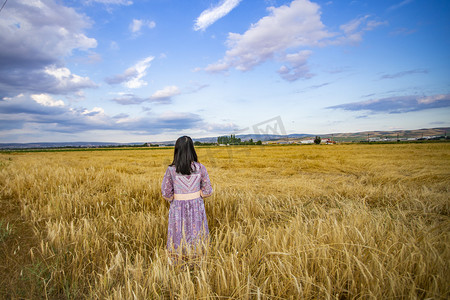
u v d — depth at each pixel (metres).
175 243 2.41
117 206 4.11
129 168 11.25
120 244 2.65
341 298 1.74
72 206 4.01
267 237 2.26
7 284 2.01
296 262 1.84
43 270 2.08
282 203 4.34
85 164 12.86
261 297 1.63
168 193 2.47
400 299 1.55
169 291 1.75
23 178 5.59
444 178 6.49
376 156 16.38
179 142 2.42
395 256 1.93
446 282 1.59
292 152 22.02
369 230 2.32
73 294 1.91
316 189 5.32
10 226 3.25
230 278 1.78
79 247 2.39
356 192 4.89
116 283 1.96
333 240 2.12
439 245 2.08
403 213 3.32
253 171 9.91
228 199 4.25
